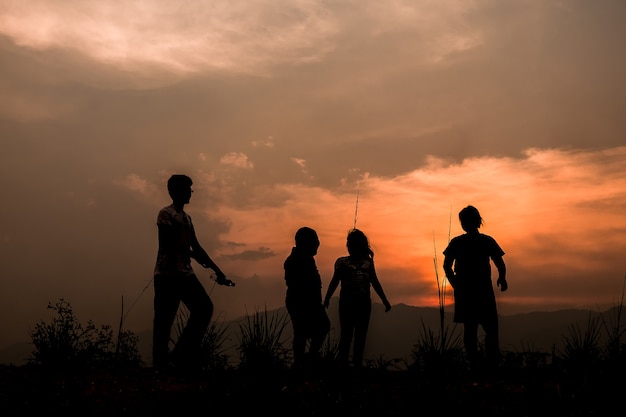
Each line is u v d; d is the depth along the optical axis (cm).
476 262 770
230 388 538
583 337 597
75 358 607
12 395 515
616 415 493
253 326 593
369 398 525
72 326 634
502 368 632
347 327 792
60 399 512
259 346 570
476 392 549
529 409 505
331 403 512
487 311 752
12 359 619
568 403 514
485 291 760
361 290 795
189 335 657
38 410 493
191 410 501
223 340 642
